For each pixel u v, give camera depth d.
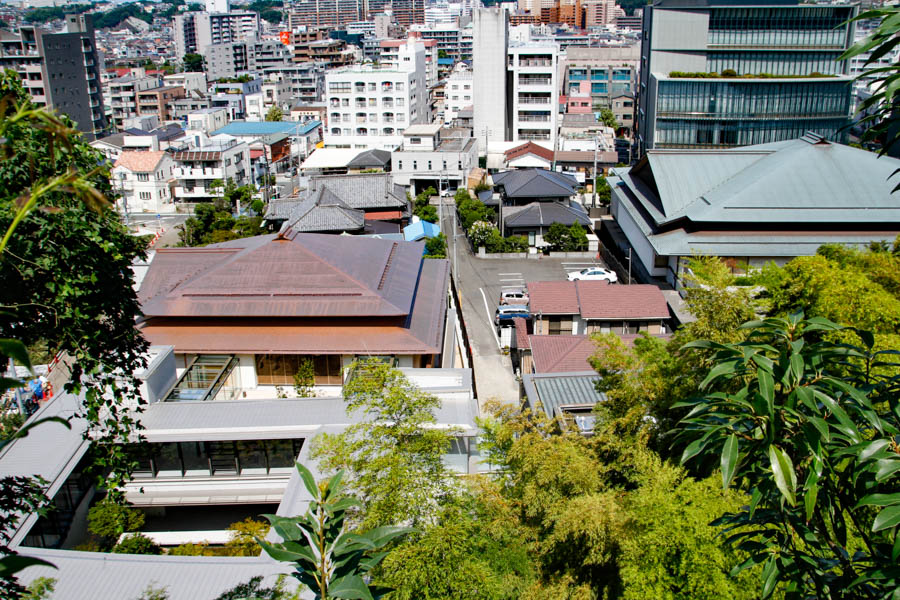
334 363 21.94
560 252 45.34
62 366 20.81
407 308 22.30
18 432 3.54
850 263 20.08
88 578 12.09
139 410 9.20
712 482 9.87
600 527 10.40
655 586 9.81
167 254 26.16
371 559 5.78
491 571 10.98
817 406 4.76
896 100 5.25
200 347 21.50
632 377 13.70
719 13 61.75
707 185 38.88
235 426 16.89
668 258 37.03
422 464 11.70
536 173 49.31
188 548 14.64
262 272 23.00
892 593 4.39
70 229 7.45
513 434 13.71
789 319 5.04
